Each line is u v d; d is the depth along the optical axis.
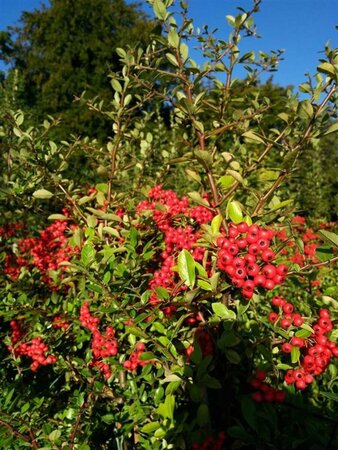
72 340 3.20
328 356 1.84
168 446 2.05
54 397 3.22
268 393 1.91
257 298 2.17
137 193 3.91
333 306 2.12
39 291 3.93
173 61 2.49
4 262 4.35
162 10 2.45
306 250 3.35
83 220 3.19
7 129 4.12
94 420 2.70
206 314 2.43
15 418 2.46
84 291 2.69
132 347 2.44
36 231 5.07
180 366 1.99
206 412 1.95
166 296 1.90
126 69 2.93
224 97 2.93
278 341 2.01
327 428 1.98
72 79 27.44
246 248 1.81
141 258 2.31
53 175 3.23
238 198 3.25
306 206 10.77
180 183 7.75
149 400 2.62
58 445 2.24
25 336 3.28
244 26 2.78
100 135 26.30
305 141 2.07
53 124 3.71
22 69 29.47
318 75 2.05
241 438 1.88
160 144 6.41
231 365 2.19
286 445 1.89
